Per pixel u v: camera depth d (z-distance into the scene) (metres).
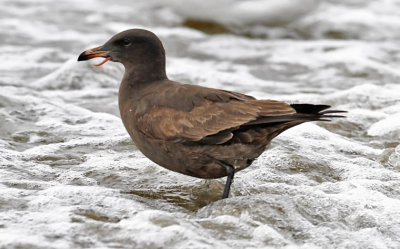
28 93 16.23
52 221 8.25
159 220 8.15
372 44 23.48
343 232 8.34
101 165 11.38
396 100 16.41
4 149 12.00
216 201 9.29
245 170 11.11
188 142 9.48
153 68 10.66
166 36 24.03
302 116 8.99
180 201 9.91
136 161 11.60
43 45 22.22
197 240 7.70
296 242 8.10
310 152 12.15
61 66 18.77
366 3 28.52
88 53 10.87
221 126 9.27
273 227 8.48
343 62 21.14
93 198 9.44
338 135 13.73
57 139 12.97
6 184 9.96
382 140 13.65
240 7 24.97
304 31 25.28
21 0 28.44
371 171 11.13
